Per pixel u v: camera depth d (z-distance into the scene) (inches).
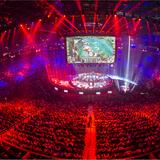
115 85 1836.9
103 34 1902.1
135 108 1311.5
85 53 1934.1
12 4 1493.6
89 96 1643.7
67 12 1742.1
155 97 1537.9
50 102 1496.1
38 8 1611.7
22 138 976.3
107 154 874.8
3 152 878.4
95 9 1665.8
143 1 1453.0
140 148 903.1
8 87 1829.5
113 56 1936.5
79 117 1180.5
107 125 1070.4
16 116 1190.9
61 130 1023.0
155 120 1120.2
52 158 858.1
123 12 1772.9
